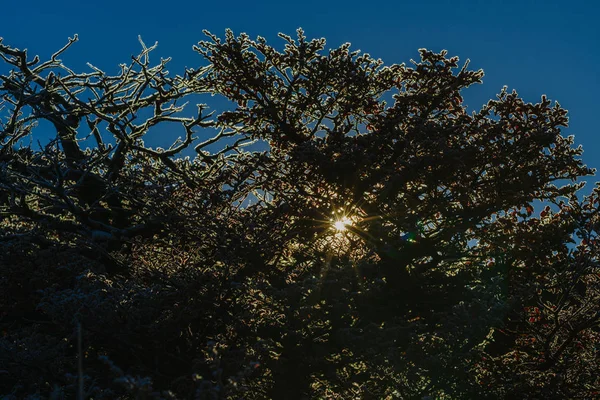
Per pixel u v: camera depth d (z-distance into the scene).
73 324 12.53
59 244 16.52
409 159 14.84
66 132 19.73
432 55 17.00
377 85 17.48
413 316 14.44
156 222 15.45
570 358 14.46
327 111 17.67
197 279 13.23
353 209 15.41
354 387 12.57
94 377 12.65
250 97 17.66
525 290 13.92
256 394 12.29
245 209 14.77
